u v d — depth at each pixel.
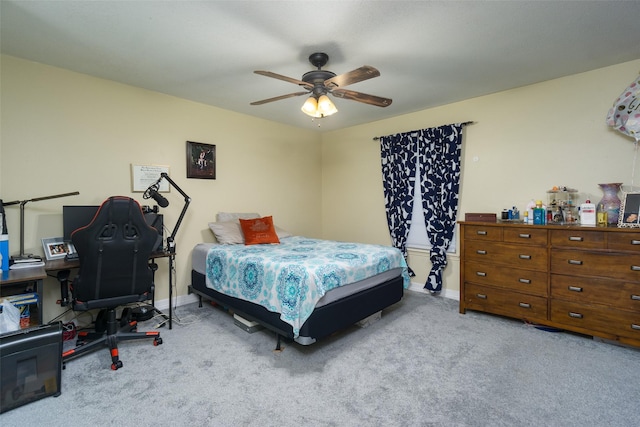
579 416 1.57
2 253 2.00
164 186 3.20
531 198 3.02
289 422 1.54
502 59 2.43
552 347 2.30
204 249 3.16
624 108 2.47
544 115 2.92
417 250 3.86
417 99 3.40
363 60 2.42
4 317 1.78
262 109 3.74
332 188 4.91
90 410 1.62
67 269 2.15
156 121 3.15
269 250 2.93
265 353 2.25
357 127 4.53
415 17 1.84
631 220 2.25
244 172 3.96
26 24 1.91
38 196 2.49
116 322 2.28
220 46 2.19
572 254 2.44
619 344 2.30
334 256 2.59
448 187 3.50
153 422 1.54
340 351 2.27
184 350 2.29
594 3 1.72
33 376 1.67
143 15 1.81
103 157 2.82
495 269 2.85
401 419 1.56
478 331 2.61
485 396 1.73
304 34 2.03
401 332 2.60
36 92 2.47
